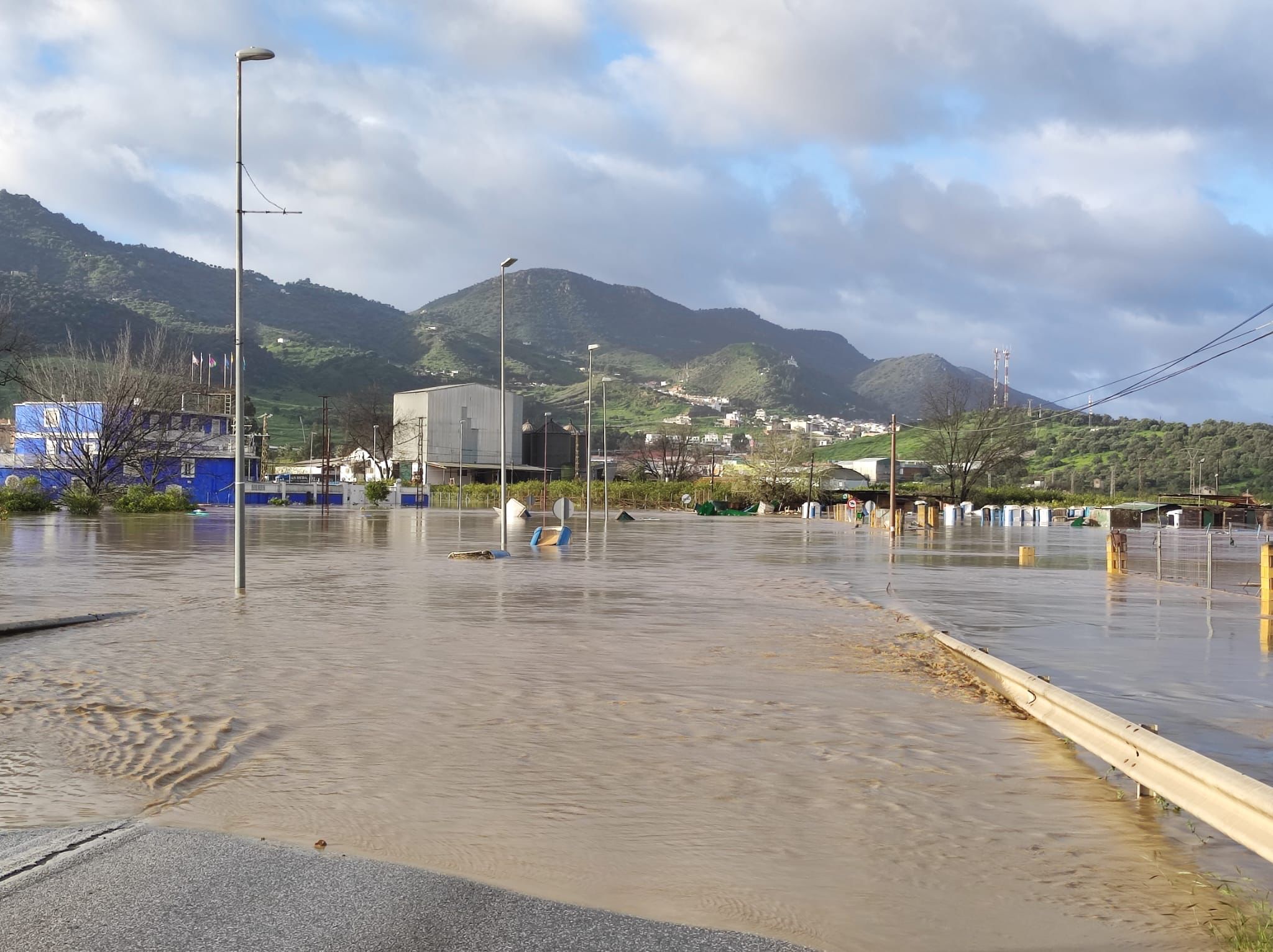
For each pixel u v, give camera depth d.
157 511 65.62
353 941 4.39
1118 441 151.00
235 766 7.26
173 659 11.95
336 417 189.12
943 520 82.56
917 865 5.45
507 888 5.07
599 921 4.67
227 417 90.94
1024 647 14.12
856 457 182.88
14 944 4.31
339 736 8.22
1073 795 6.79
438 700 9.67
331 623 15.35
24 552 30.53
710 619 16.64
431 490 104.31
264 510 79.94
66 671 11.14
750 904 4.91
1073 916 4.80
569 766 7.38
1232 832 5.25
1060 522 86.19
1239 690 10.80
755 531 57.81
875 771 7.36
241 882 5.07
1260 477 128.75
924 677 11.44
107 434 70.81
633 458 158.25
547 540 39.66
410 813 6.24
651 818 6.20
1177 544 49.38
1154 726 6.87
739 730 8.63
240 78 20.69
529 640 13.84
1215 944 4.50
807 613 17.86
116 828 5.88
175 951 4.27
